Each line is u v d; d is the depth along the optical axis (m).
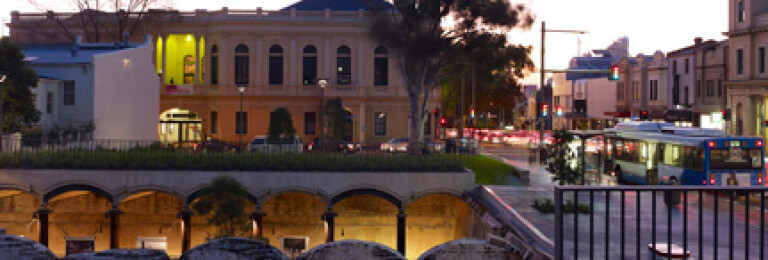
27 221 31.75
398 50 45.16
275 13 62.03
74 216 32.09
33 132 37.09
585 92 94.94
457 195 28.84
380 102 63.00
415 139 44.41
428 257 11.15
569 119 99.88
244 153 30.06
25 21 62.28
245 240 10.98
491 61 44.56
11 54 35.69
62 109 42.34
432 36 43.12
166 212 32.09
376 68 62.91
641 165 32.88
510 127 111.19
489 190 26.39
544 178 34.28
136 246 32.00
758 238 18.06
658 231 19.28
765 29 55.84
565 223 20.77
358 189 28.89
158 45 63.78
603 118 88.75
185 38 64.19
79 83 42.41
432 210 31.94
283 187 28.67
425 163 29.36
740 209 24.20
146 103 50.69
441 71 47.22
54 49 51.66
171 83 64.06
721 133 30.17
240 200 26.48
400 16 52.50
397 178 28.83
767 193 28.02
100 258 10.60
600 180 33.94
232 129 62.31
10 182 28.16
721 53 62.75
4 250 10.67
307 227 32.38
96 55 42.62
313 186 28.73
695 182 28.59
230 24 61.56
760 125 57.09
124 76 46.78
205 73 62.53
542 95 47.50
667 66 72.56
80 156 29.08
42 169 28.41
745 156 28.39
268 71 62.12
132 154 29.28
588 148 54.41
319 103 62.16
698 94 66.62
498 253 11.13
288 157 29.62
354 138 61.94
